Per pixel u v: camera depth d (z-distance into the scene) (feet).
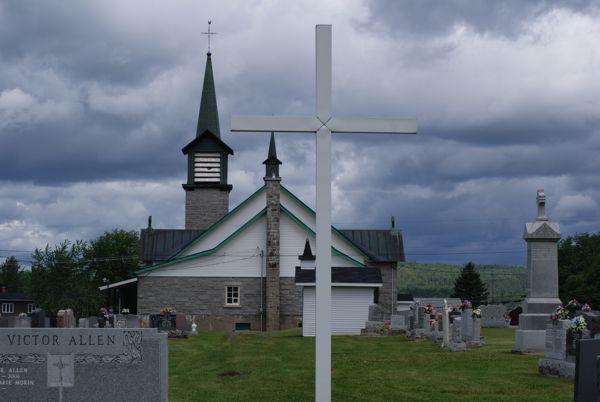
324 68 54.54
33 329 54.49
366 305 153.69
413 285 490.08
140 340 54.60
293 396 65.31
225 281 183.83
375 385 70.03
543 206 97.86
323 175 54.13
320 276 53.67
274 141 220.84
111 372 54.49
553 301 94.48
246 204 189.37
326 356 53.57
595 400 52.49
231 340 124.88
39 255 286.66
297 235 185.26
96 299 297.74
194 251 188.14
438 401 62.18
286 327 182.19
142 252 209.56
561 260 324.60
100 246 381.40
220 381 73.72
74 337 54.44
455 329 101.86
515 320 243.60
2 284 484.33
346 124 54.44
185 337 138.72
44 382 54.39
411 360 87.86
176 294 183.32
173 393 66.69
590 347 52.85
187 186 220.43
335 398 63.82
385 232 199.21
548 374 73.97
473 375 75.41
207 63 232.53
